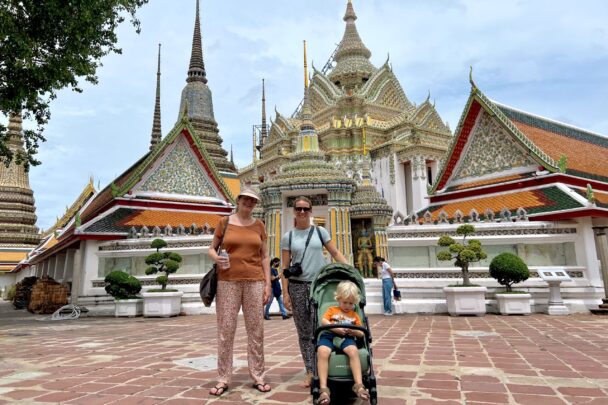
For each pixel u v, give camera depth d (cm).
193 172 2180
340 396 433
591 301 1369
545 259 1445
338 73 4744
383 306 1373
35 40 1162
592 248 1418
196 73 3256
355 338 418
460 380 489
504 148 1950
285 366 586
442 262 1485
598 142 2414
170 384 493
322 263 508
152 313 1408
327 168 1599
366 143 3900
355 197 1755
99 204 2164
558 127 2288
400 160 3681
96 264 1638
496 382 480
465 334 869
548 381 483
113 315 1554
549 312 1299
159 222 1886
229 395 446
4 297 3725
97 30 1325
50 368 589
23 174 4178
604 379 491
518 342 759
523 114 2175
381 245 1708
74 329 1107
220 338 470
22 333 1023
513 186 1825
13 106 1184
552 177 1695
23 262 3425
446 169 2155
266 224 1547
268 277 505
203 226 1828
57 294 1839
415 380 491
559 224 1438
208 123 3127
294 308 498
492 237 1472
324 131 4044
